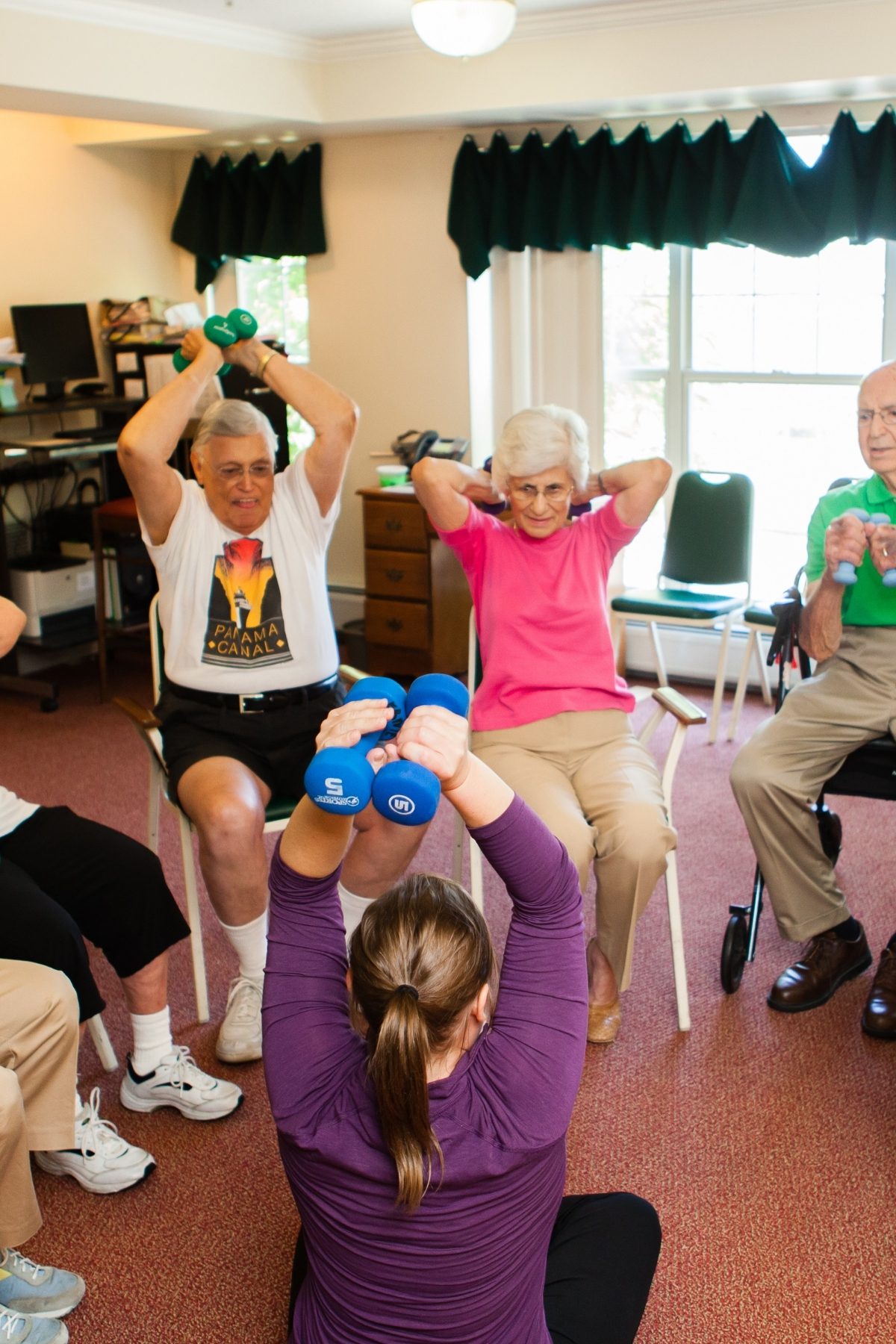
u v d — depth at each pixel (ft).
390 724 4.19
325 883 4.23
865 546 8.18
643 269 15.55
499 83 13.88
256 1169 7.20
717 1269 6.30
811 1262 6.34
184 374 8.22
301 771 8.63
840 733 8.57
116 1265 6.45
